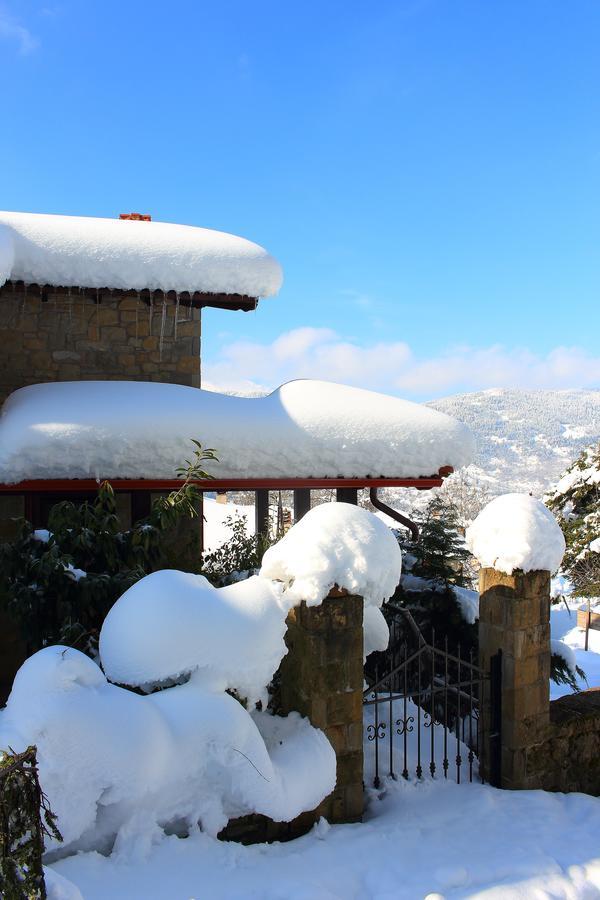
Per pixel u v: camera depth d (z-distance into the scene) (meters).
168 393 7.17
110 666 3.81
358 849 4.02
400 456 7.20
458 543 8.33
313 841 4.08
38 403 6.67
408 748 5.59
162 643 3.73
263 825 4.06
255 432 6.87
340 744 4.41
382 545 4.48
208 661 3.83
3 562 5.05
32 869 2.52
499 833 4.42
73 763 3.17
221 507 17.89
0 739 3.09
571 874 3.93
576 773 5.48
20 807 2.53
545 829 4.49
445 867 3.84
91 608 4.97
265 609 4.10
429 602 7.87
